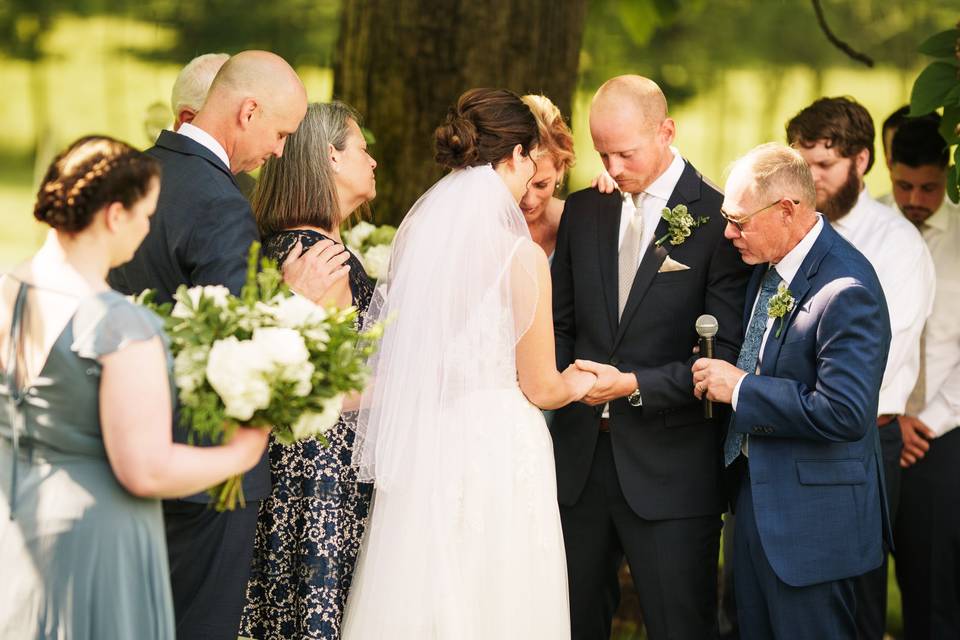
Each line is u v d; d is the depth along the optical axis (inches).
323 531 191.0
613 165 204.8
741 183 188.4
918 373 248.1
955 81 229.0
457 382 185.6
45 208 144.9
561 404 193.6
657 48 796.0
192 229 179.5
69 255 146.9
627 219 212.2
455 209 186.7
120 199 145.3
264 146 187.0
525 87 276.2
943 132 230.2
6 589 145.9
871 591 241.4
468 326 184.9
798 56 824.3
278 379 149.1
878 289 190.9
